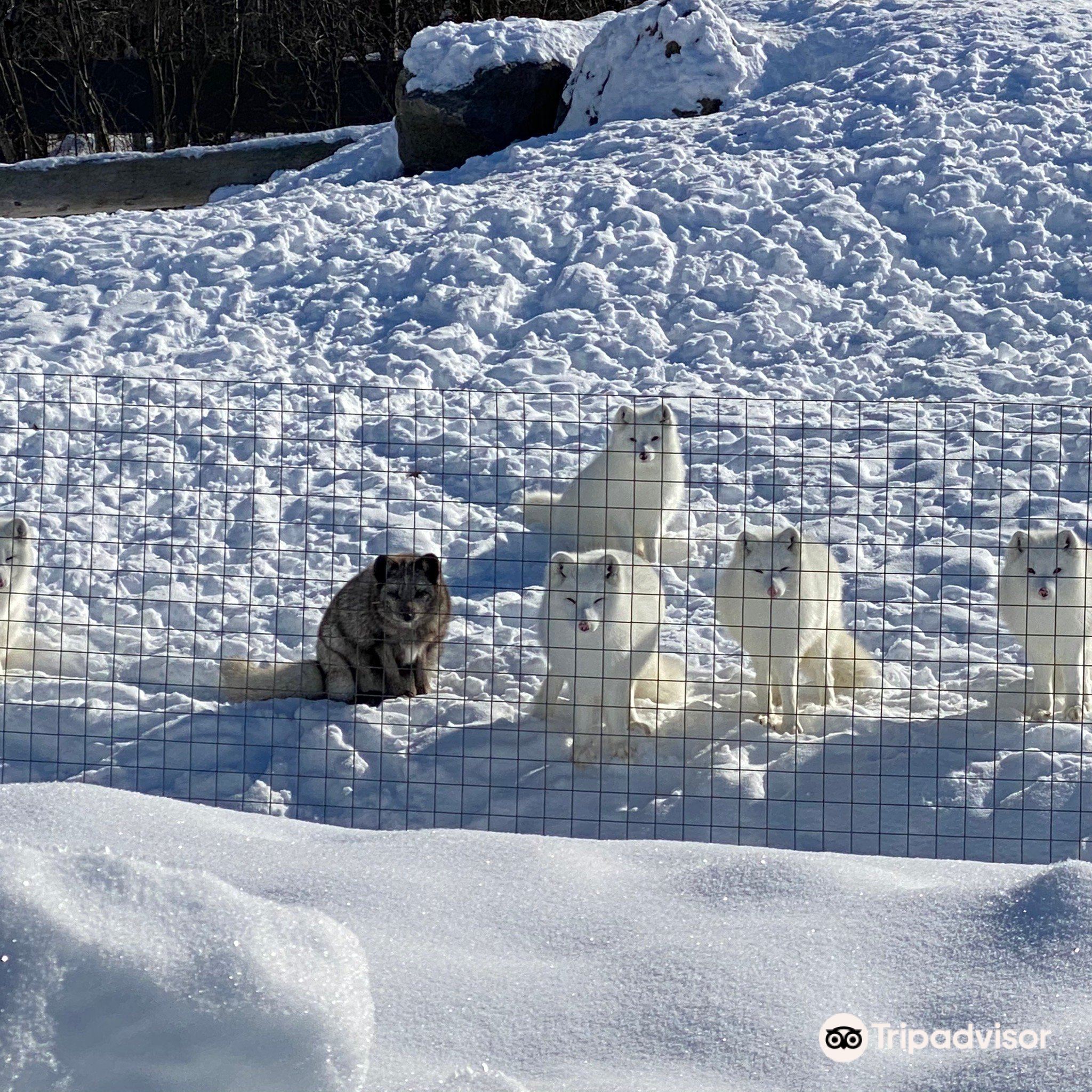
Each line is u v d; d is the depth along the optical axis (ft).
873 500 30.58
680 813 18.51
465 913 9.99
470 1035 8.39
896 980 8.95
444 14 96.53
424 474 32.83
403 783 19.47
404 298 43.47
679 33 56.75
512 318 41.75
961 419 34.01
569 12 96.63
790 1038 8.24
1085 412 33.47
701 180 47.06
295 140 65.77
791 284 41.55
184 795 19.39
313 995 6.75
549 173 51.21
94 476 32.35
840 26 60.39
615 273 42.91
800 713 20.58
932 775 18.66
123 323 42.47
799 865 10.73
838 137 49.52
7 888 6.91
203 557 28.68
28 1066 6.34
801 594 20.13
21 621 24.25
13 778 19.89
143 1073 6.53
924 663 22.04
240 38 94.84
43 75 100.48
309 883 10.36
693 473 32.32
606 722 19.93
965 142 47.21
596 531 29.01
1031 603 19.92
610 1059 8.17
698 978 8.91
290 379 37.86
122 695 21.91
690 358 38.83
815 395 36.22
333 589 26.20
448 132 59.62
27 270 46.62
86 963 6.66
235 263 46.32
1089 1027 7.93
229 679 22.02
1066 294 39.99
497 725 20.76
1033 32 55.62
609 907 10.16
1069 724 19.42
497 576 28.07
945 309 40.16
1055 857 17.34
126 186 64.59
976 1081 7.64
